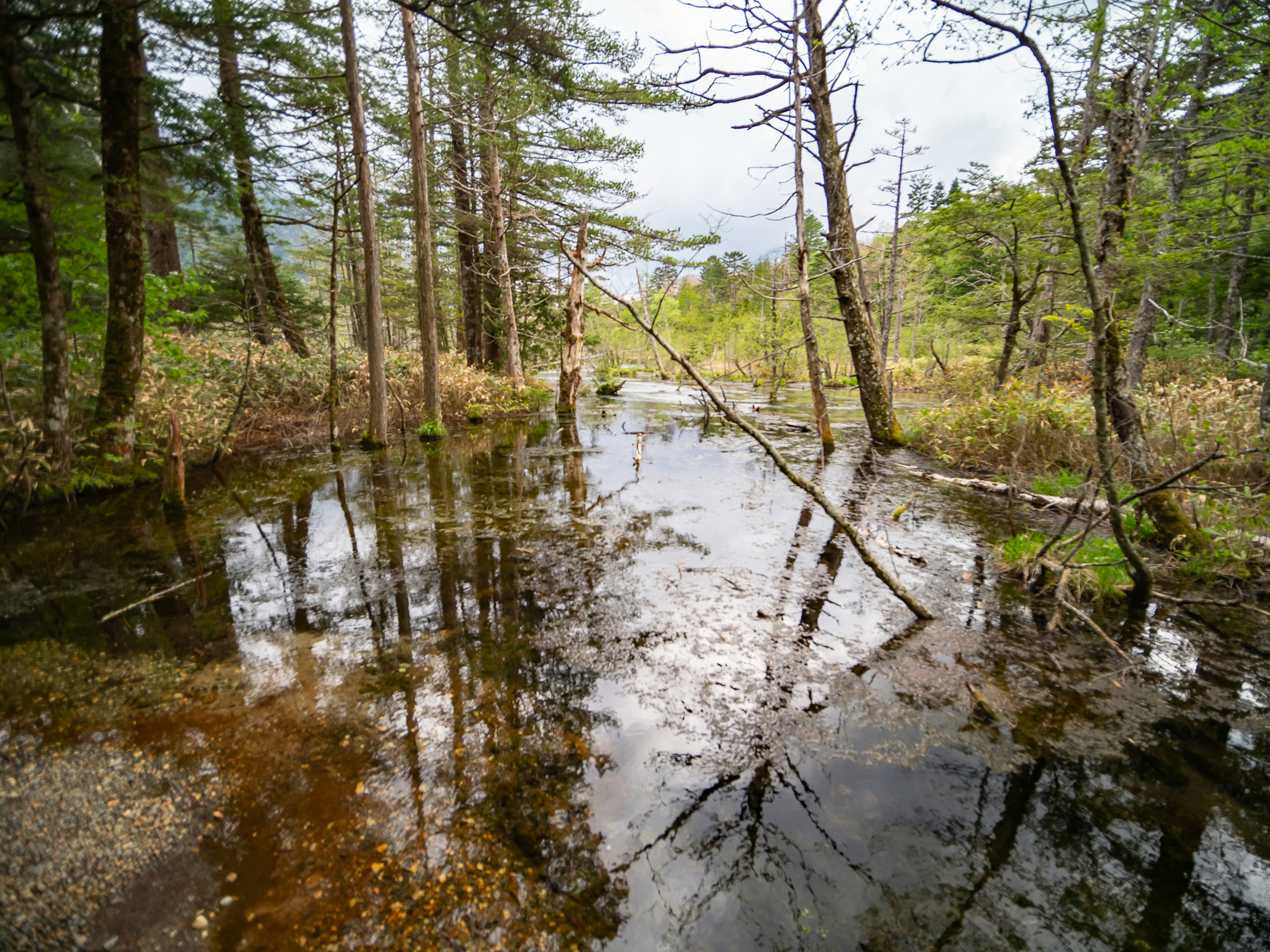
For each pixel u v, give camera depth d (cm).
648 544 528
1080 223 307
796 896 188
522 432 1233
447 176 1605
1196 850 208
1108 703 295
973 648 348
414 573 465
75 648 348
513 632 367
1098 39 453
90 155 678
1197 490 388
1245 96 647
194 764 244
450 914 179
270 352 1121
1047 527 568
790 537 546
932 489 724
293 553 512
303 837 207
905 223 1627
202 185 850
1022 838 212
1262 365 558
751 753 256
